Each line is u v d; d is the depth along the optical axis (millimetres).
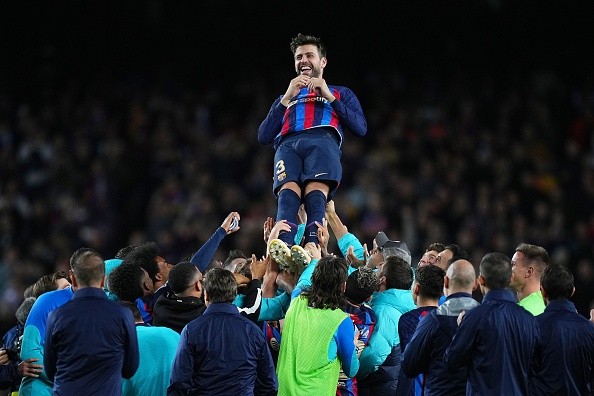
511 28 78250
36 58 78938
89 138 69562
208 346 23422
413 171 64312
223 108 73562
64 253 61875
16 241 62688
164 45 80688
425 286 25266
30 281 59438
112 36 80312
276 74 76562
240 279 25906
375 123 69312
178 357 23406
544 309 25594
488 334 23172
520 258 26422
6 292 58906
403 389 25109
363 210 61125
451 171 63062
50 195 66062
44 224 64125
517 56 77938
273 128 28141
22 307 28078
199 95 76438
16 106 75688
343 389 25594
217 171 65125
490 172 63469
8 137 69688
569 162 64562
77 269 23844
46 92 76000
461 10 78625
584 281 52656
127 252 29500
